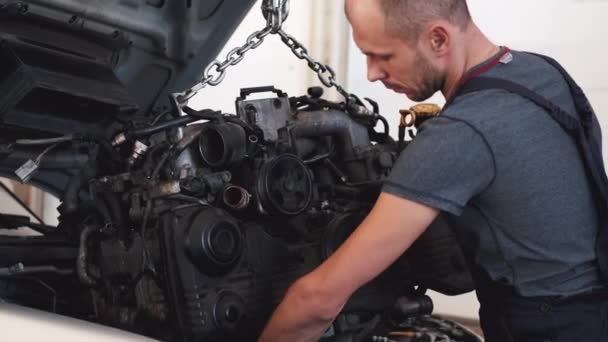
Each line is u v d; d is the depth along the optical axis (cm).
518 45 305
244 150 145
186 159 142
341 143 168
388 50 128
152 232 133
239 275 134
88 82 147
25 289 147
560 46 299
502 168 123
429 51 127
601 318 133
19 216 173
